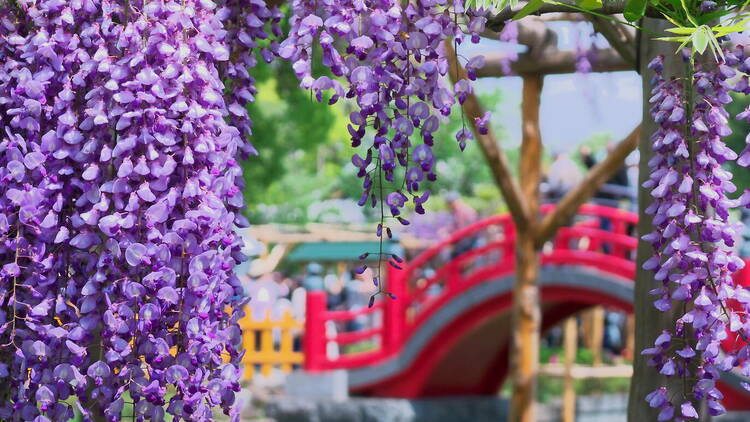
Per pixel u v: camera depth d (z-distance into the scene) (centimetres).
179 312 266
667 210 285
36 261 277
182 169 272
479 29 285
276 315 1502
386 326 1261
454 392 1285
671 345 296
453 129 2134
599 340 1360
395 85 283
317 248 1778
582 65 568
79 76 274
